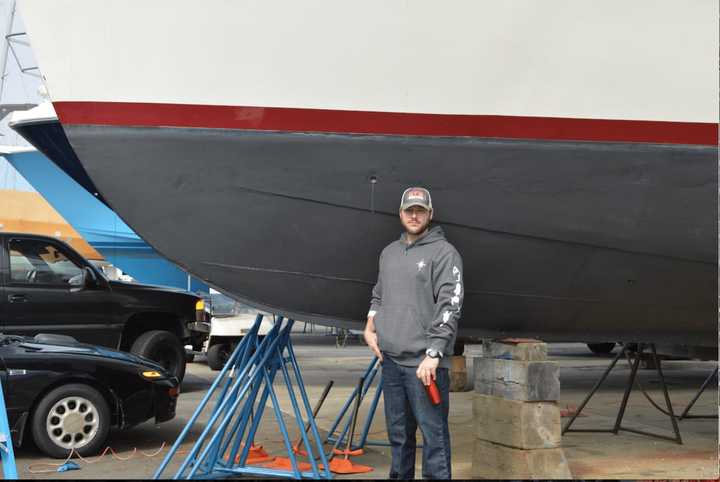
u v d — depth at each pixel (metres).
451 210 4.68
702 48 4.57
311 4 4.28
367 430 5.46
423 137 4.50
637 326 5.53
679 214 4.84
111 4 4.25
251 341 4.87
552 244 4.86
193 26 4.29
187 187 4.50
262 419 6.86
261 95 4.39
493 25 4.39
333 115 4.44
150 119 4.38
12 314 7.59
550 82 4.52
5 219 14.12
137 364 5.64
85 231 12.77
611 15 4.47
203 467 4.78
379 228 4.69
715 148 4.70
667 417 7.14
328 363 11.99
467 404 7.75
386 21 4.34
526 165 4.60
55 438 5.23
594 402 8.11
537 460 4.36
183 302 8.64
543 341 4.98
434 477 3.83
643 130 4.64
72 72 4.34
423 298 3.89
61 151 7.18
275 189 4.53
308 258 4.75
